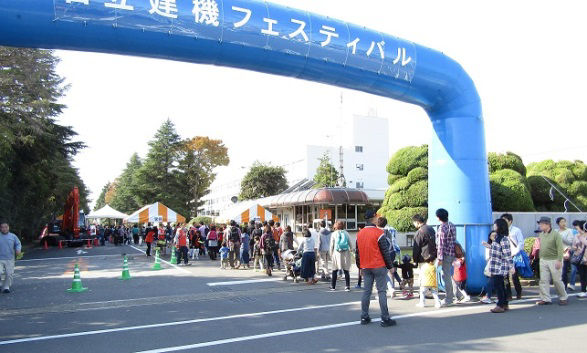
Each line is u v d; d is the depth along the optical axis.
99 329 7.18
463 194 9.62
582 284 9.52
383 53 8.91
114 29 6.67
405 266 9.48
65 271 16.30
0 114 19.97
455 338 6.17
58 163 38.62
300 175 60.38
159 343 6.26
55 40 6.52
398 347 5.78
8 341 6.52
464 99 9.85
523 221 14.07
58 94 22.91
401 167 21.89
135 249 31.47
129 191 56.84
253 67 8.10
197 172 59.25
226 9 7.45
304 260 12.09
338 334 6.53
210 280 13.21
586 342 5.88
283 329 6.93
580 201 18.92
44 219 40.38
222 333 6.75
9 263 11.32
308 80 8.84
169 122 57.78
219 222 26.70
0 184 23.97
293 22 8.04
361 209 35.25
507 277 8.91
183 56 7.44
